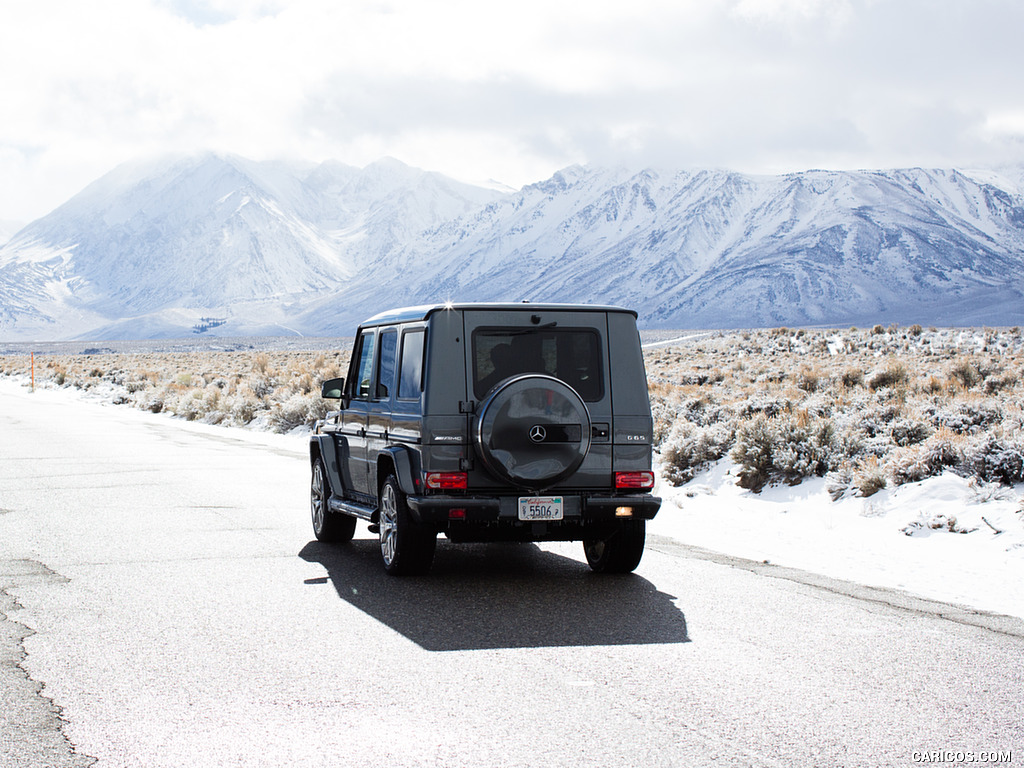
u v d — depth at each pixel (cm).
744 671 607
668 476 1691
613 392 870
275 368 5597
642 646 662
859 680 589
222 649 648
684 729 506
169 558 959
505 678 589
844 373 3028
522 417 821
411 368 872
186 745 482
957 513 1196
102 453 2027
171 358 10438
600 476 863
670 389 3034
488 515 825
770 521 1265
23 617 730
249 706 538
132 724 510
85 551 991
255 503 1343
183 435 2569
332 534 1060
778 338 6469
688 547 1055
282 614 744
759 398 2197
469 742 486
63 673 595
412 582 866
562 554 1018
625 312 882
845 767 459
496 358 848
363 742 486
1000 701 552
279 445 2298
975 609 774
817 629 708
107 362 9250
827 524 1224
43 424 2814
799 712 532
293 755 470
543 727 507
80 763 459
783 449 1531
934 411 1848
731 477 1603
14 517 1209
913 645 667
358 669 606
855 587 855
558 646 661
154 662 618
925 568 948
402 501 868
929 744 487
